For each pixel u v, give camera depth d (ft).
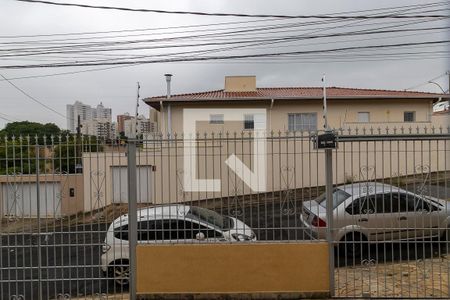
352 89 84.28
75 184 20.25
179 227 20.62
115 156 20.45
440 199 22.95
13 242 23.02
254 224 20.52
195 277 19.98
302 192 20.45
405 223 22.91
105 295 22.52
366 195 22.59
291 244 19.86
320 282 19.79
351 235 23.07
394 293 20.45
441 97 73.87
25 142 20.15
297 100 73.46
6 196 19.97
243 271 19.97
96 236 21.90
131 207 20.08
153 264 20.02
